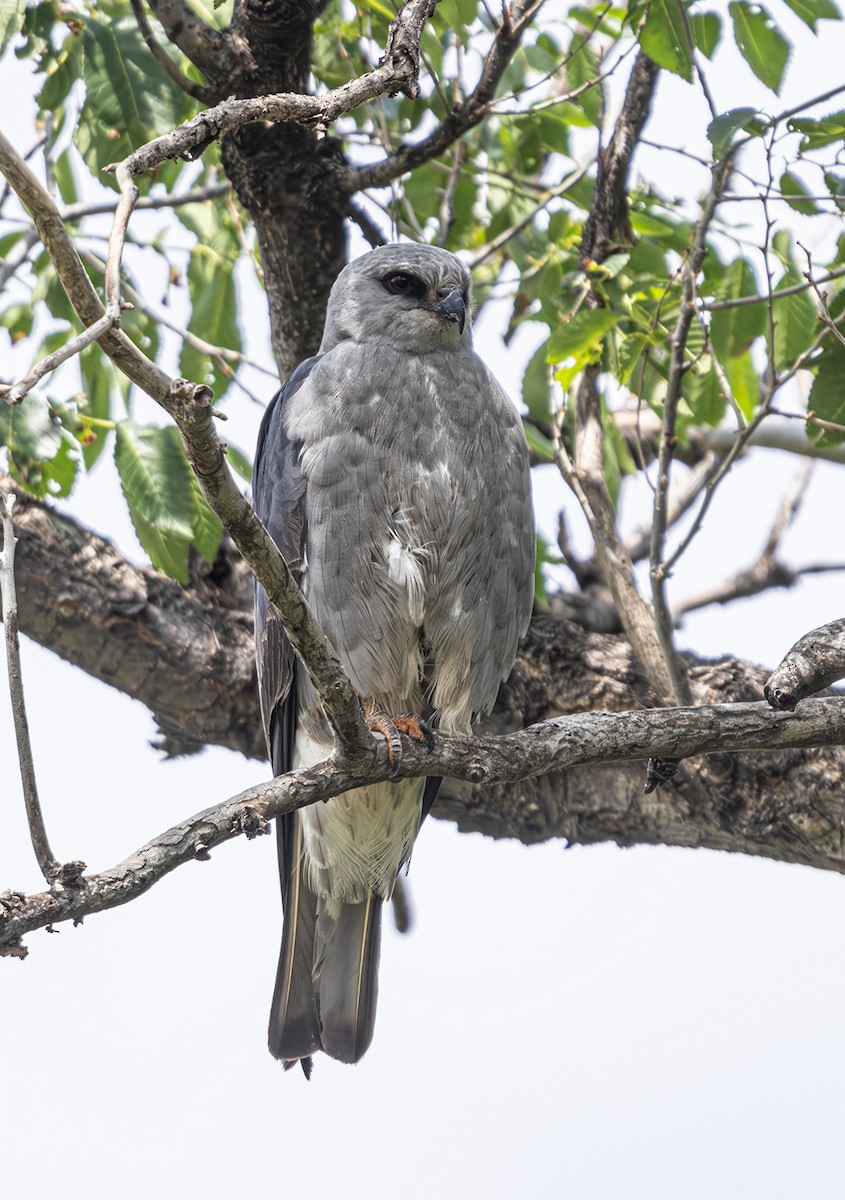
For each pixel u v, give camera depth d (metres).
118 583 8.16
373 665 7.77
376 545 7.61
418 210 9.85
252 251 9.27
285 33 7.85
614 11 8.78
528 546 8.08
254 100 5.29
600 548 8.29
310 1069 8.19
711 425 8.89
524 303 9.57
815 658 5.98
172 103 8.03
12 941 4.70
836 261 8.02
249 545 4.93
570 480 8.35
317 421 7.70
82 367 8.90
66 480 7.96
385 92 5.84
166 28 7.95
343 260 8.73
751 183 7.39
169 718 8.58
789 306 8.27
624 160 8.43
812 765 7.59
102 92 7.97
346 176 8.31
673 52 7.37
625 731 6.29
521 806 8.30
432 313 7.79
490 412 7.93
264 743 8.62
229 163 8.37
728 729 6.27
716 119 7.05
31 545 7.97
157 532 7.86
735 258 8.46
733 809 7.77
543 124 9.34
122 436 7.87
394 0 8.22
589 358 7.96
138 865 5.05
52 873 4.80
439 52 8.53
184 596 8.43
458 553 7.72
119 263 4.41
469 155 9.56
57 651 8.27
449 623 7.79
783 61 7.39
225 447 4.61
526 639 8.72
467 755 6.20
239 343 9.59
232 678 8.35
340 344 8.05
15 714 4.75
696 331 8.64
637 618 8.13
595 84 8.43
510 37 7.70
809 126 7.27
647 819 8.06
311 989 8.36
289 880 8.51
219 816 5.38
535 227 9.46
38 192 4.13
